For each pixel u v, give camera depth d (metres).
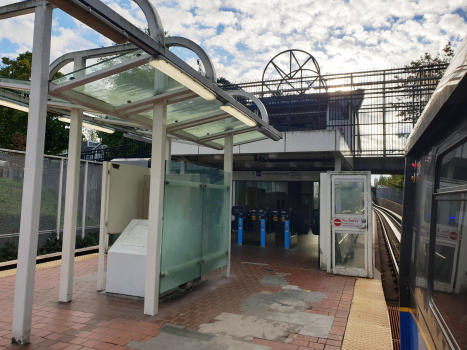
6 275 6.77
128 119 5.60
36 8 3.85
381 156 15.49
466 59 1.46
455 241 1.93
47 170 9.64
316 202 16.50
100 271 5.91
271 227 15.02
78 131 5.35
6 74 15.23
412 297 3.64
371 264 7.50
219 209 7.05
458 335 1.78
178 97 4.98
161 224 4.94
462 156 1.86
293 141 10.57
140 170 6.82
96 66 3.83
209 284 6.70
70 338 3.96
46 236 9.48
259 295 5.96
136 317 4.72
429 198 2.84
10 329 4.16
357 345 3.93
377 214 37.06
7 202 8.46
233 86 17.30
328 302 5.61
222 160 14.16
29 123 3.79
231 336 4.14
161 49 3.49
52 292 5.79
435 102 2.15
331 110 16.19
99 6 2.83
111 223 6.09
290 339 4.08
